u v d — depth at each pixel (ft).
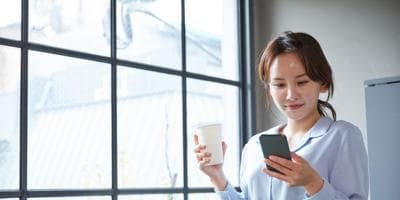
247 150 4.81
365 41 9.98
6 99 7.19
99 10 8.55
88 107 8.28
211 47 10.66
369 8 9.98
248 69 11.20
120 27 8.86
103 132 8.45
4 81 7.17
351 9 10.21
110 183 8.46
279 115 10.99
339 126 4.32
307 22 10.78
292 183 3.85
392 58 9.64
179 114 9.78
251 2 11.39
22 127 7.30
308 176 3.82
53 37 7.86
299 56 4.13
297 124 4.54
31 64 7.53
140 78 9.12
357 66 10.03
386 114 8.03
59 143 7.88
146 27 9.33
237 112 11.10
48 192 7.55
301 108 4.21
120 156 8.68
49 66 7.77
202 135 4.61
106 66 8.57
